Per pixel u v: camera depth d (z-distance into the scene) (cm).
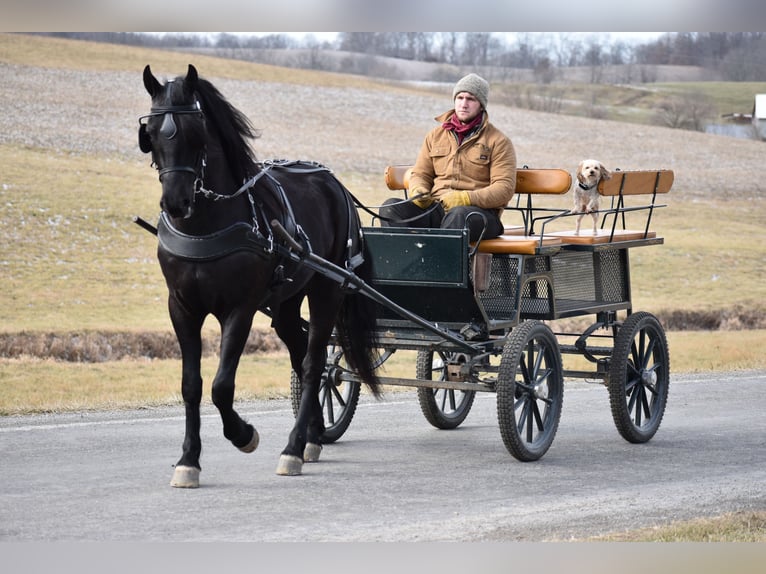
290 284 892
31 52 5753
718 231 4400
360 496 823
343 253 970
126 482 855
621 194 1086
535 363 989
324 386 1060
